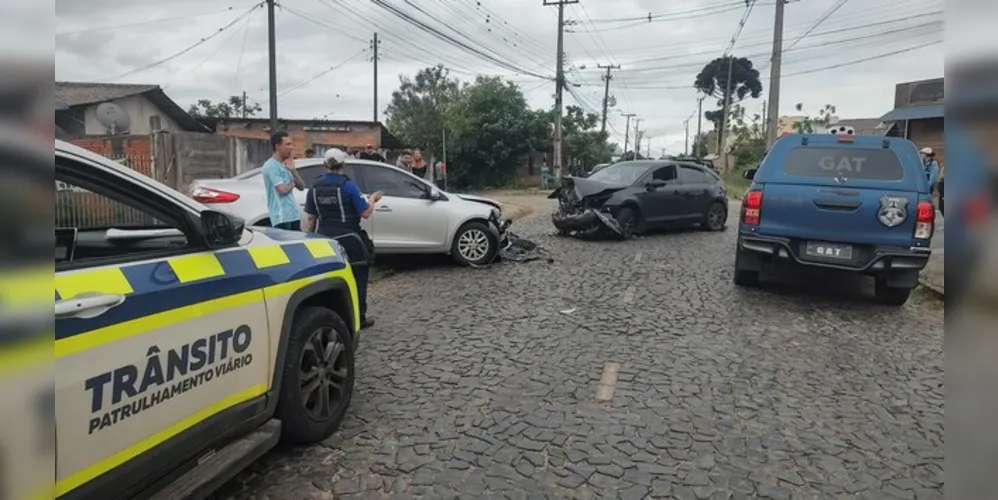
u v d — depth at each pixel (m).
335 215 6.16
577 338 5.87
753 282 8.09
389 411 4.21
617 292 7.81
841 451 3.72
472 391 4.56
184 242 3.21
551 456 3.61
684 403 4.38
